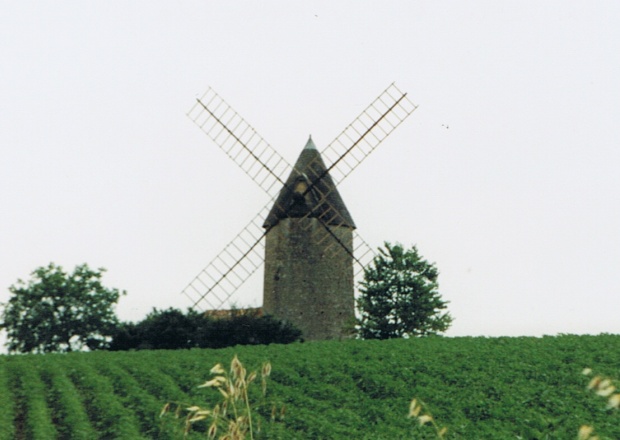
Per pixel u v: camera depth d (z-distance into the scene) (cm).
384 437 2381
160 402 2730
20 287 6938
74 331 6906
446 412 2611
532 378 2916
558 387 2773
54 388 2964
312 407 2727
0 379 3103
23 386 3008
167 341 4512
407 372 3045
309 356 3428
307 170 5084
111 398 2795
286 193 5053
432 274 5434
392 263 5388
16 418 2683
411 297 5291
